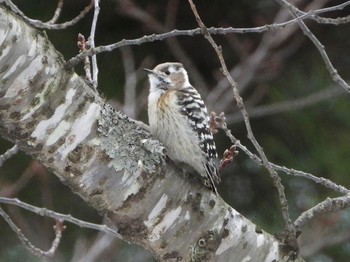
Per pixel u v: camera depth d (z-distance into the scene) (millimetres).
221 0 14977
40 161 5953
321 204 6633
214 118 8484
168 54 14938
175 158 8062
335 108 14328
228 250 6320
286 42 14805
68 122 5855
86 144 5910
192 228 6227
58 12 7949
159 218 6137
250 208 14719
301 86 14633
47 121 5805
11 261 13906
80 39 7402
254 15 15023
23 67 5633
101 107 5977
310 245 13016
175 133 7980
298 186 14133
